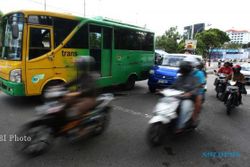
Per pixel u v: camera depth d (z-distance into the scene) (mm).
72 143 4277
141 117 6195
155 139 4285
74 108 3934
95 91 4227
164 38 42500
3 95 7898
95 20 8008
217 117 6703
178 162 3834
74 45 7301
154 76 9469
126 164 3689
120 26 9156
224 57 70188
